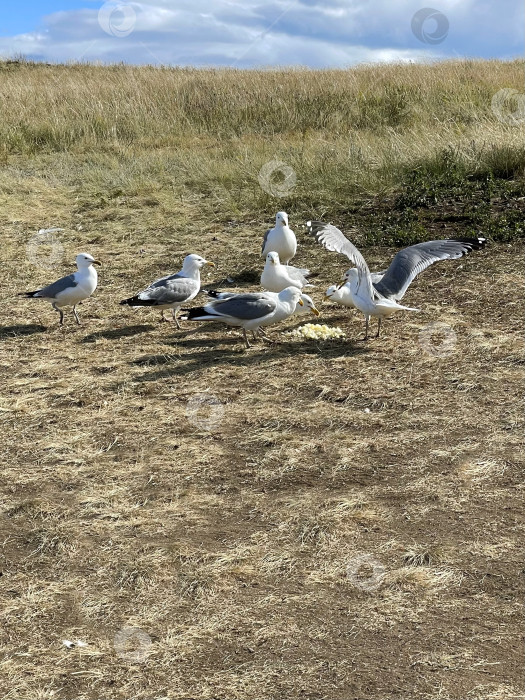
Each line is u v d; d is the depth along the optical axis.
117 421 5.80
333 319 7.81
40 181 13.89
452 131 14.53
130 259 10.06
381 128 17.22
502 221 10.29
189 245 10.61
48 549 4.35
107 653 3.57
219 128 18.66
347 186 12.44
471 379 6.27
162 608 3.87
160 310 8.31
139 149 16.80
